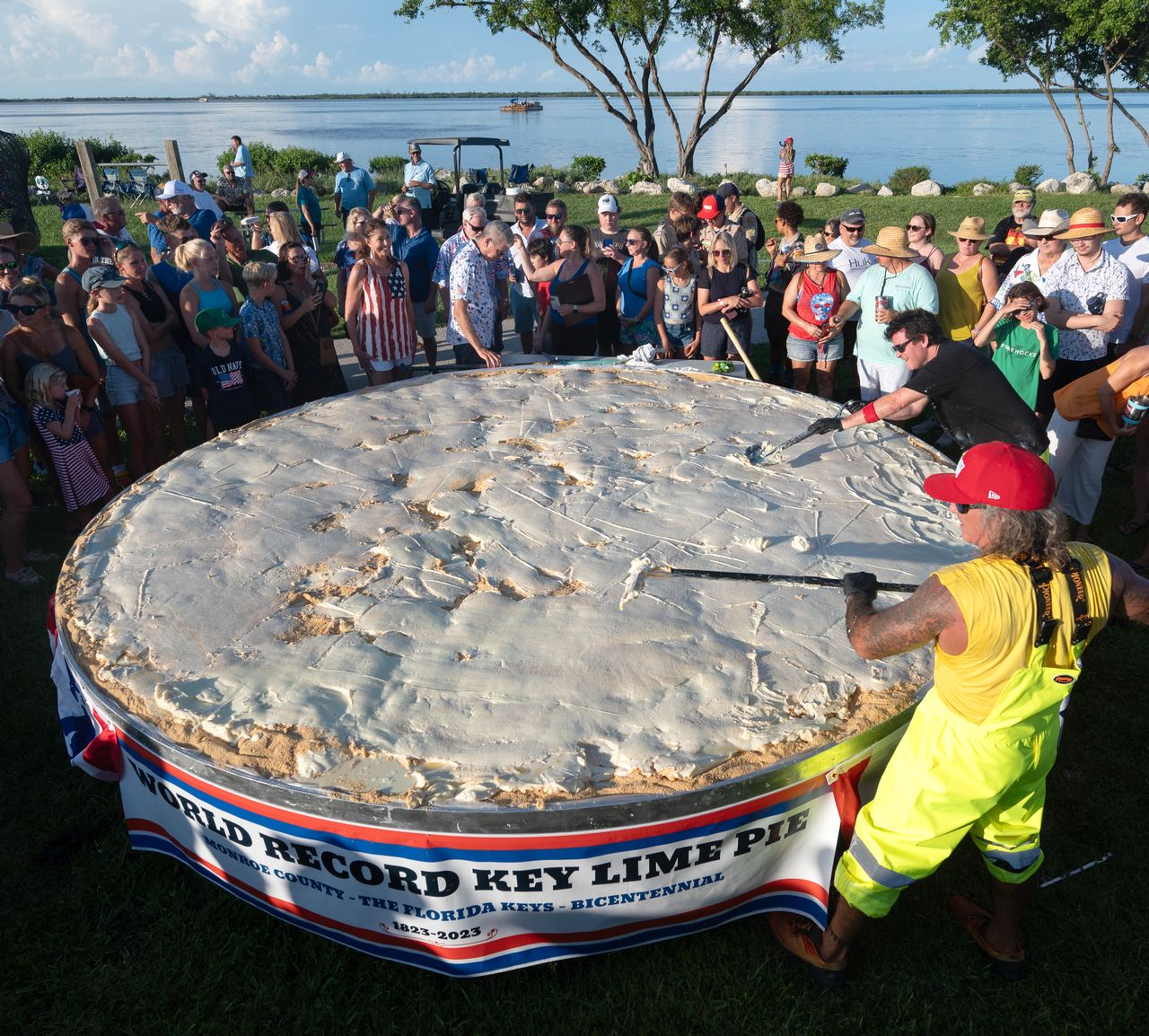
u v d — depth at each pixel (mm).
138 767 3023
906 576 3643
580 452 4852
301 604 3543
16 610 5059
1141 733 3965
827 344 6930
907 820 2574
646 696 2953
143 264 6113
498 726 2828
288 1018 2812
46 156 31125
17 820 3623
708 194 9133
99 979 2939
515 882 2613
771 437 5074
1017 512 2314
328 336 6699
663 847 2615
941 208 20000
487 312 6895
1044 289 5703
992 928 2904
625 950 3010
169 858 3414
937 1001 2828
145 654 3256
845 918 2748
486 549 3893
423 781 2607
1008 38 26562
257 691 3027
